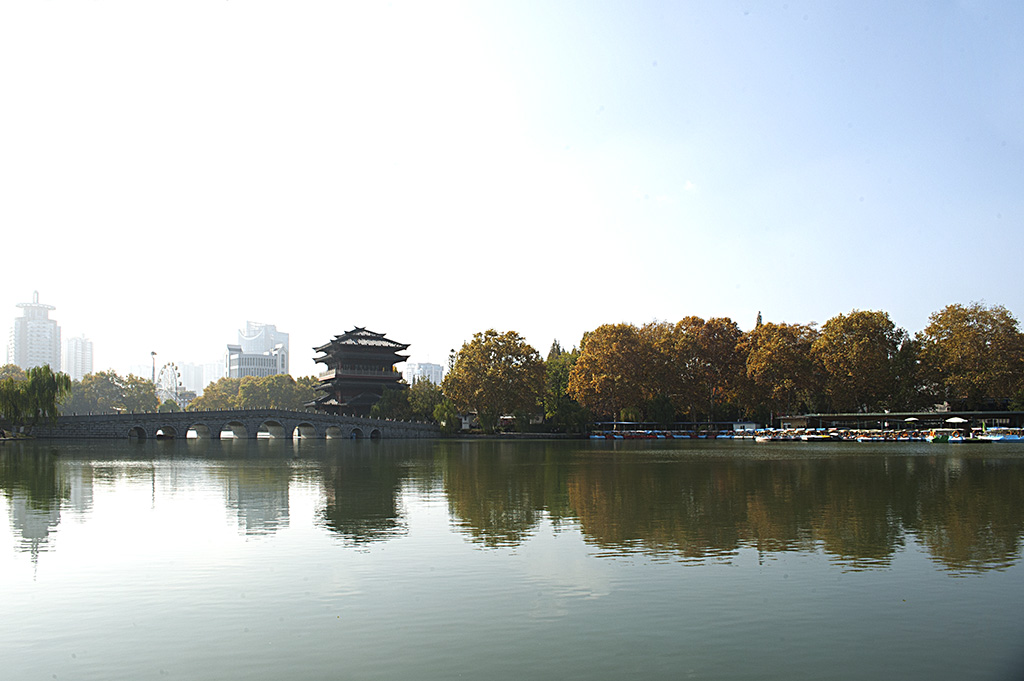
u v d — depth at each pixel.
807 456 78.19
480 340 146.50
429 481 49.09
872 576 21.95
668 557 24.41
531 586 20.86
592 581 21.38
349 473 55.75
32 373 116.69
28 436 120.00
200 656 15.92
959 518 32.38
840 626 17.59
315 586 20.89
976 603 19.30
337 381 177.62
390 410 160.38
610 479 50.75
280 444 116.00
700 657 15.76
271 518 32.38
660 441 129.25
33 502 37.66
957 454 81.56
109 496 40.16
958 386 115.56
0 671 15.21
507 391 145.00
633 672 15.01
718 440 131.62
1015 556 24.53
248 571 22.58
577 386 144.12
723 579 21.56
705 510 34.81
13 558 24.39
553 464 66.94
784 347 129.75
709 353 142.75
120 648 16.38
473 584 21.06
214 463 67.06
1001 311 116.25
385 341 185.62
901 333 126.81
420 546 26.17
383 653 16.00
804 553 25.00
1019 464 64.56
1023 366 113.38
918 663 15.48
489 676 14.82
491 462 70.19
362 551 25.33
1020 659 15.68
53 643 16.70
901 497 39.72
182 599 19.73
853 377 122.56
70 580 21.61
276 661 15.62
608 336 141.75
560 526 30.25
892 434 119.25
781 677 14.80
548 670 15.13
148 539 27.47
